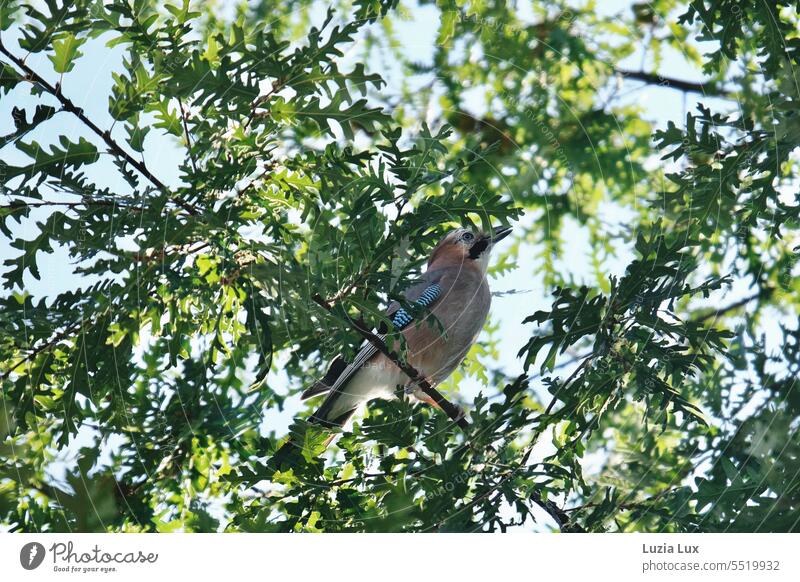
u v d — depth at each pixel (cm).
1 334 639
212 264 670
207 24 838
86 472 682
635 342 680
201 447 770
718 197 736
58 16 611
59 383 688
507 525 645
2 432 643
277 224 659
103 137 620
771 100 752
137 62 636
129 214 629
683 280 674
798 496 672
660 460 722
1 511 677
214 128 643
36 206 623
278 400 818
